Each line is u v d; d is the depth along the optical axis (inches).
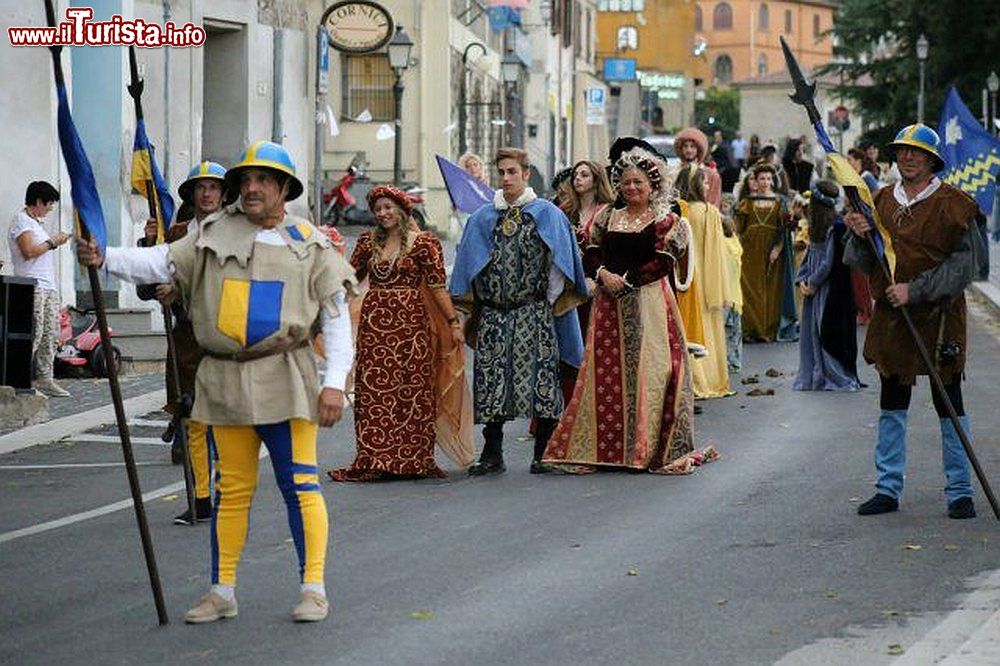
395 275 611.2
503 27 2479.1
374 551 478.6
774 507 533.0
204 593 432.1
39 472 639.1
